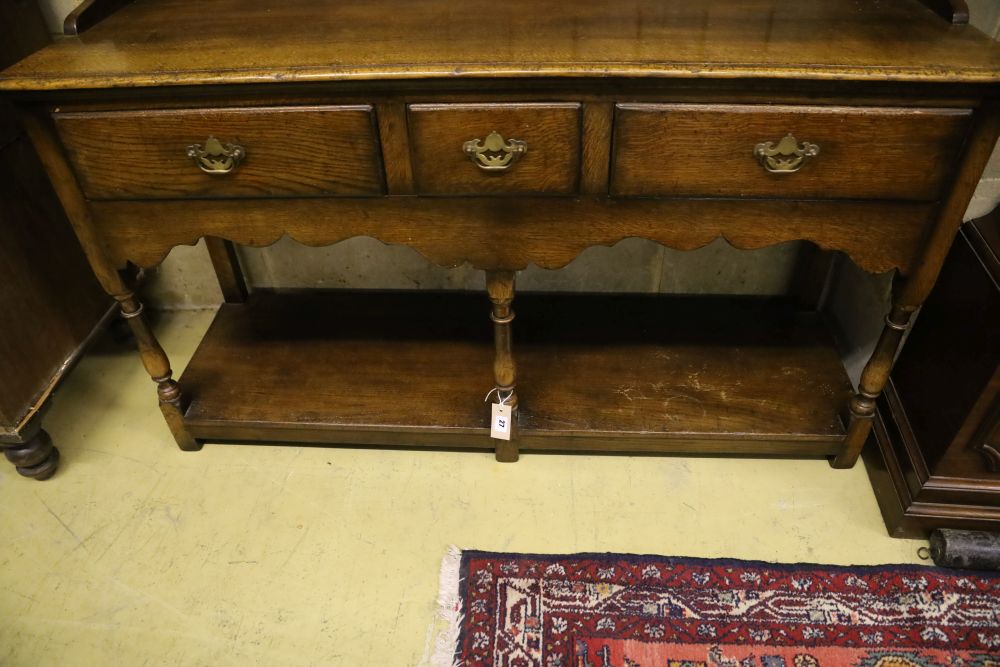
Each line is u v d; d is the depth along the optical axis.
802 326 1.73
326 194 1.16
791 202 1.13
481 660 1.24
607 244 1.20
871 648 1.24
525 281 1.89
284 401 1.57
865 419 1.42
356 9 1.25
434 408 1.54
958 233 1.32
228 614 1.32
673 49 1.05
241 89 1.05
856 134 1.04
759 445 1.49
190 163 1.13
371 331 1.76
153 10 1.28
